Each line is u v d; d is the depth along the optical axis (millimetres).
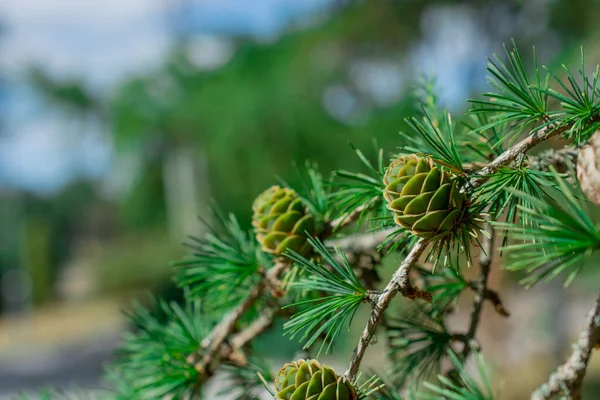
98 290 4551
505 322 1280
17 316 4707
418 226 193
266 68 2680
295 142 2479
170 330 289
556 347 1399
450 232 196
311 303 257
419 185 195
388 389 237
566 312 1533
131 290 4176
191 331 294
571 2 2020
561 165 208
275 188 255
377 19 2580
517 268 168
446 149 207
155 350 287
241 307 272
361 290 202
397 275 196
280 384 199
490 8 2469
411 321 253
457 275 247
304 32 2705
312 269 209
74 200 7152
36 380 2473
